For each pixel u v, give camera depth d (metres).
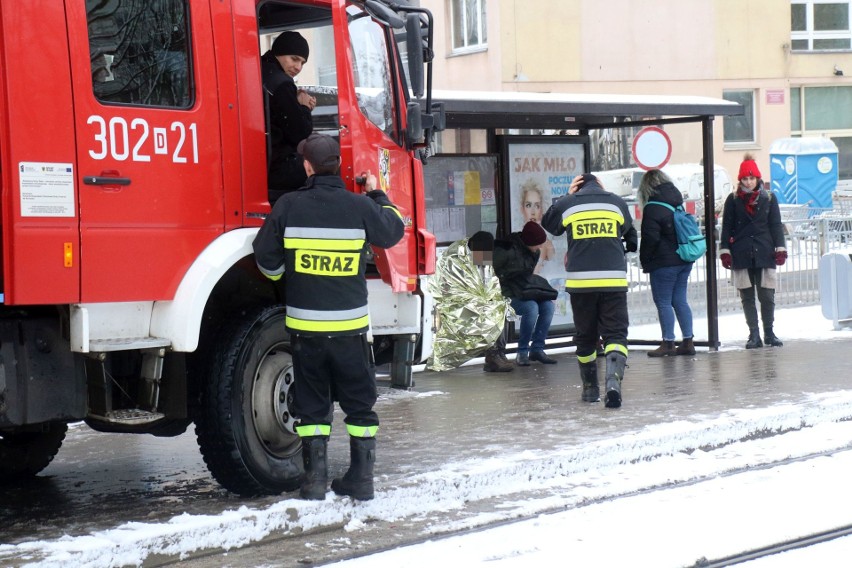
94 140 5.71
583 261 9.26
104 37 5.80
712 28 28.81
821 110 31.25
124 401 6.19
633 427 8.29
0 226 5.43
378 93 7.18
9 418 5.62
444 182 11.61
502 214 12.03
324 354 6.18
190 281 6.06
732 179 30.00
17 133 5.42
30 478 7.50
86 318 5.68
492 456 7.46
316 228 6.16
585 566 5.32
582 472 7.31
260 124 6.51
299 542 5.91
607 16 27.17
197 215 6.16
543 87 26.48
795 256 15.95
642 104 12.02
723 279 15.30
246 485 6.51
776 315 15.55
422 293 7.43
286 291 6.25
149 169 5.94
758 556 5.50
